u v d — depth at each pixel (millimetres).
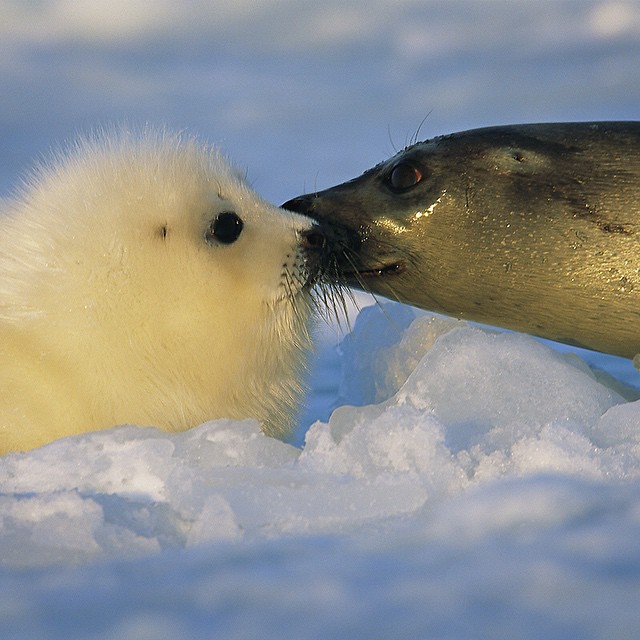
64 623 6621
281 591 7078
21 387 13508
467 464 11094
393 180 17469
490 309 17578
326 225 17047
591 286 16781
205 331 14688
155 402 14219
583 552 7551
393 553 8016
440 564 7551
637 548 7559
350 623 6395
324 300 16594
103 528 9680
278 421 16047
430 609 6570
